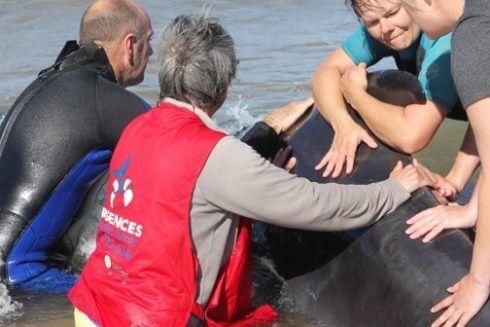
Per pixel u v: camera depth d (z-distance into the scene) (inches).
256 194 159.6
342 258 179.9
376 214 171.5
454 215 167.5
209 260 164.2
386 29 184.2
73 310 195.9
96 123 205.3
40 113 207.3
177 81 165.0
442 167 279.6
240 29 470.9
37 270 207.3
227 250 167.3
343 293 178.1
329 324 179.8
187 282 161.6
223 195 159.8
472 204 167.0
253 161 159.8
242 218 168.1
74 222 214.7
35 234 207.2
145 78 366.9
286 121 203.9
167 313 160.2
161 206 161.2
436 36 158.1
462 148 189.0
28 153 206.1
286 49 428.1
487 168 142.6
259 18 492.7
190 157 160.1
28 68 394.9
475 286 148.5
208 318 167.0
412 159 183.8
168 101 168.2
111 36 216.5
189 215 160.9
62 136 205.2
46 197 205.6
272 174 161.2
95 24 216.8
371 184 173.5
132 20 218.1
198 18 166.7
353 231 178.9
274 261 196.9
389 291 168.4
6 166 208.7
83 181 208.2
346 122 189.9
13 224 205.6
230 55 165.9
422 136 180.2
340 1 528.4
